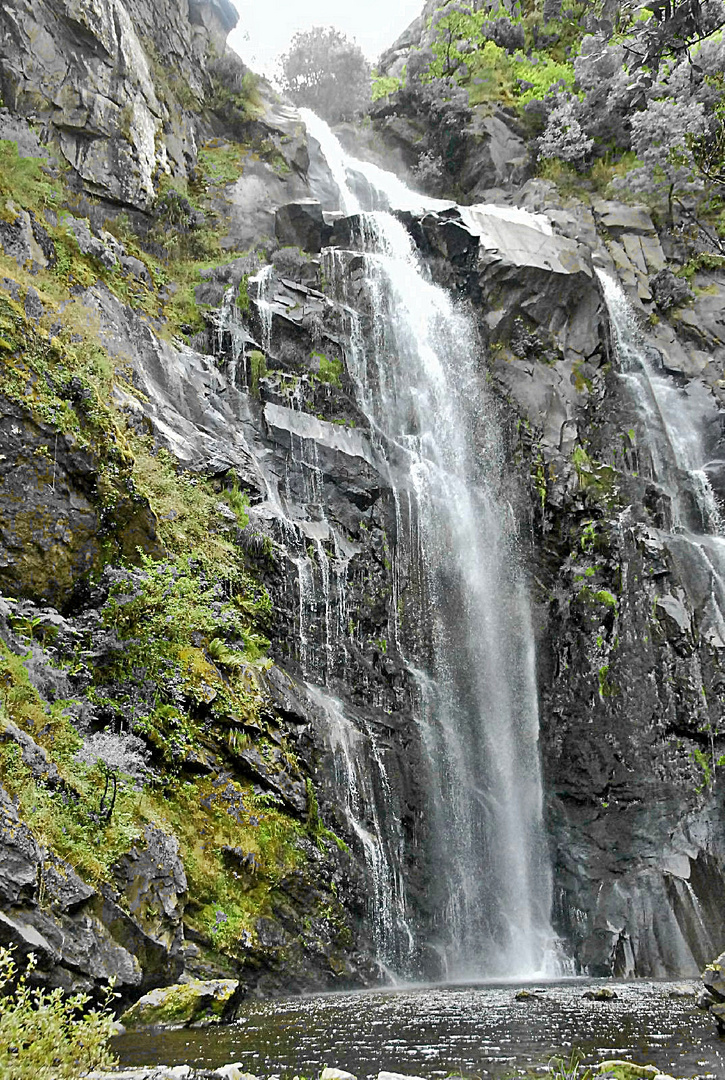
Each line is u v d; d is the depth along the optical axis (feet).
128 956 29.91
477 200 98.48
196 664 42.65
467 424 69.21
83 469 42.42
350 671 53.11
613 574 60.08
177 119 76.48
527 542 64.85
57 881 29.01
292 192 79.41
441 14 110.93
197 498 49.19
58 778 32.73
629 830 53.47
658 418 73.05
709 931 49.73
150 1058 24.43
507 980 45.98
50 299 48.70
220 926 36.73
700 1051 25.46
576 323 74.54
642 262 86.89
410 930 46.47
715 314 85.76
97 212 63.31
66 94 63.46
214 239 70.49
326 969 40.14
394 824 48.98
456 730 56.08
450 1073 23.24
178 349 58.90
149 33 77.15
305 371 63.36
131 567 43.34
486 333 72.69
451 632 59.41
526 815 56.24
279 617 50.29
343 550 56.90
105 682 40.01
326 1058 24.86
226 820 39.73
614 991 36.73
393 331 68.39
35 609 39.83
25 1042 18.51
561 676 59.11
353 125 107.86
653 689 55.52
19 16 61.67
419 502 62.23
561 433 68.49
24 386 41.52
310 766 45.09
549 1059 24.66
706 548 65.00
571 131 95.76
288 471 58.18
